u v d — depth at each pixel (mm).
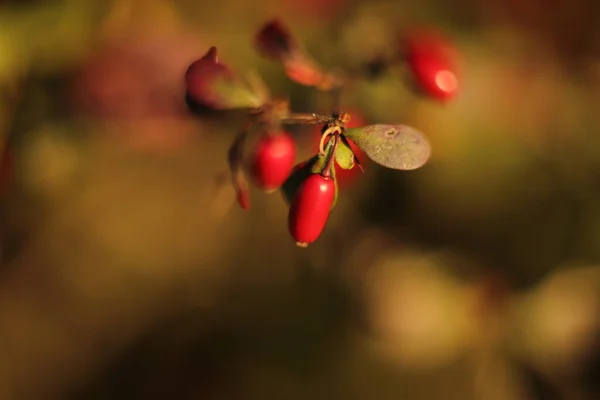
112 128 311
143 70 307
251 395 384
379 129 204
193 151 347
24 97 295
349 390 370
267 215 379
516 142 349
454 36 350
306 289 382
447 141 330
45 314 384
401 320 358
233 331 395
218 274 394
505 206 351
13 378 387
